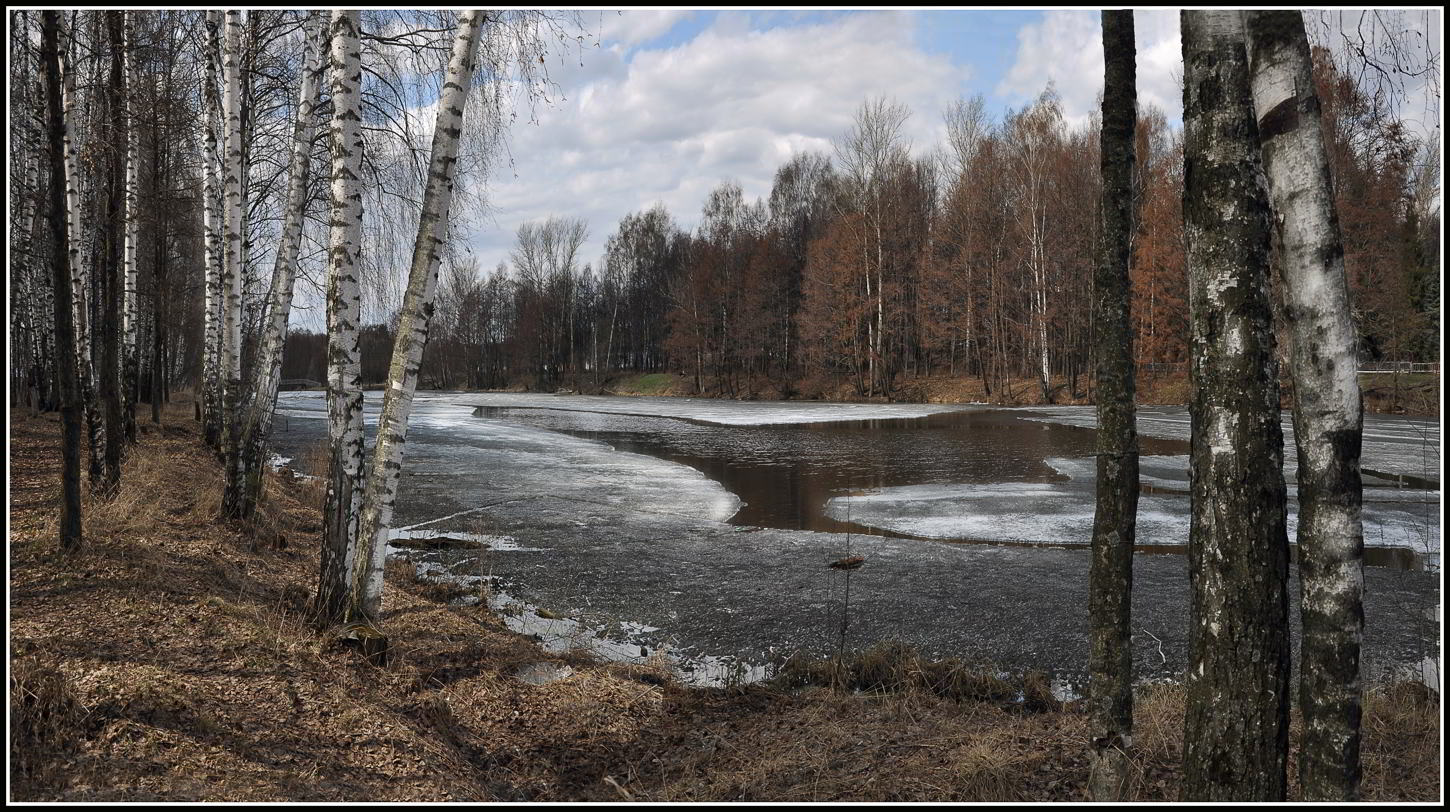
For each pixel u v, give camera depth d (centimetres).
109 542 696
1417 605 837
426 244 638
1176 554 1075
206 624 569
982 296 4953
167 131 1321
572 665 657
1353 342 294
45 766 361
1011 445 2530
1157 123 4369
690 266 6925
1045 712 585
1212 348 317
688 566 1023
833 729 533
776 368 6588
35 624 510
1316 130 292
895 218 5156
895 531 1266
